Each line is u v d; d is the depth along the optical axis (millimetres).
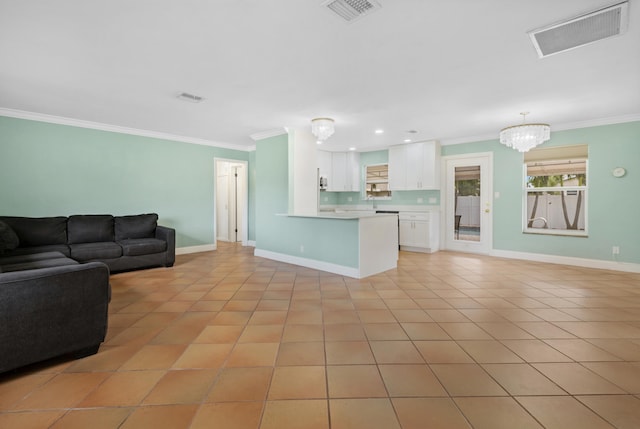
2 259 3172
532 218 5293
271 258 5332
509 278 4023
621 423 1412
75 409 1512
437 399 1594
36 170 4250
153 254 4480
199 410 1512
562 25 2053
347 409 1520
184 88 3199
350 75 2863
